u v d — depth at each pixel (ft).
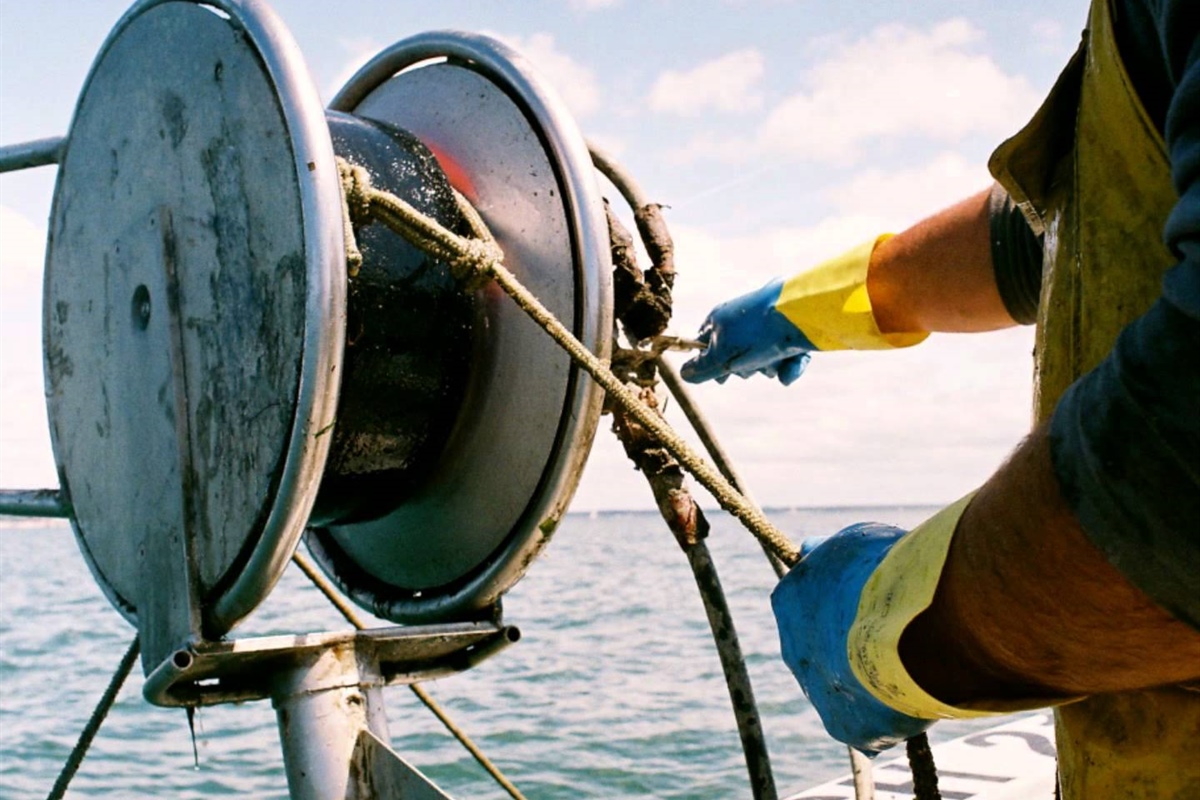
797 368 9.08
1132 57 3.75
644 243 7.52
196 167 6.22
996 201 7.32
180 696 6.15
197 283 6.17
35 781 27.86
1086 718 4.41
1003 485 3.57
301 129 5.65
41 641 56.08
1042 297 4.52
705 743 29.22
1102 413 3.15
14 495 7.53
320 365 5.50
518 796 8.81
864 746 4.43
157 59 6.53
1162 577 3.10
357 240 6.57
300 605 72.13
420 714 33.81
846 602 4.30
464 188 7.20
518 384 6.81
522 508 6.81
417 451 7.13
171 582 6.17
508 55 7.12
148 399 6.43
